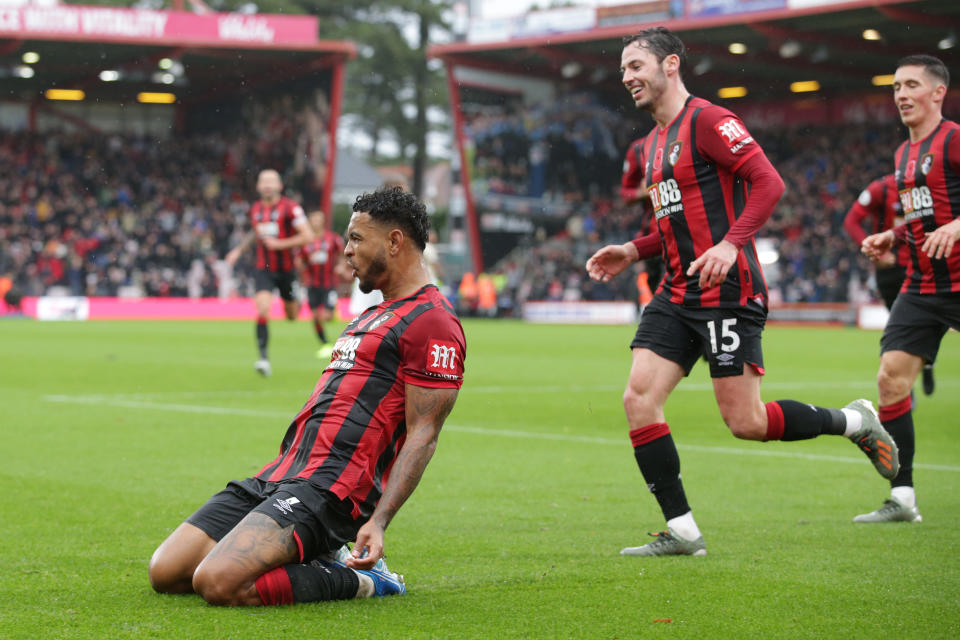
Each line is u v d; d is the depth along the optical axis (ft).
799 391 72.49
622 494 35.94
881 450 30.22
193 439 47.67
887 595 22.72
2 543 27.50
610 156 246.68
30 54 228.84
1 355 98.89
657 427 27.07
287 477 21.70
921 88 32.65
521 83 244.01
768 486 37.99
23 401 62.23
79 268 221.25
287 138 242.37
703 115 26.99
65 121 262.26
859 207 53.26
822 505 34.37
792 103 254.06
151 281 223.10
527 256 244.01
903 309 32.73
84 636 19.08
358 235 22.03
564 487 37.22
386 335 21.79
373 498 21.99
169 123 264.72
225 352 106.32
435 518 31.73
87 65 239.09
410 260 22.26
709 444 48.91
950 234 30.14
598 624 20.36
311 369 86.43
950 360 110.93
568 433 51.80
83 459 41.86
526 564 25.79
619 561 26.09
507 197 245.86
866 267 210.18
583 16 220.84
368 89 352.28
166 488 35.91
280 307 214.28
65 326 164.45
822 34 208.33
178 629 19.43
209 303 210.18
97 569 24.61
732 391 27.20
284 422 53.98
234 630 19.36
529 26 226.79
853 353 114.52
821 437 51.08
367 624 19.99
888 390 32.07
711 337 27.07
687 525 26.81
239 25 221.46
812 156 242.78
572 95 245.65
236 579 20.61
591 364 96.43
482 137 243.40
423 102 352.49
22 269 219.41
